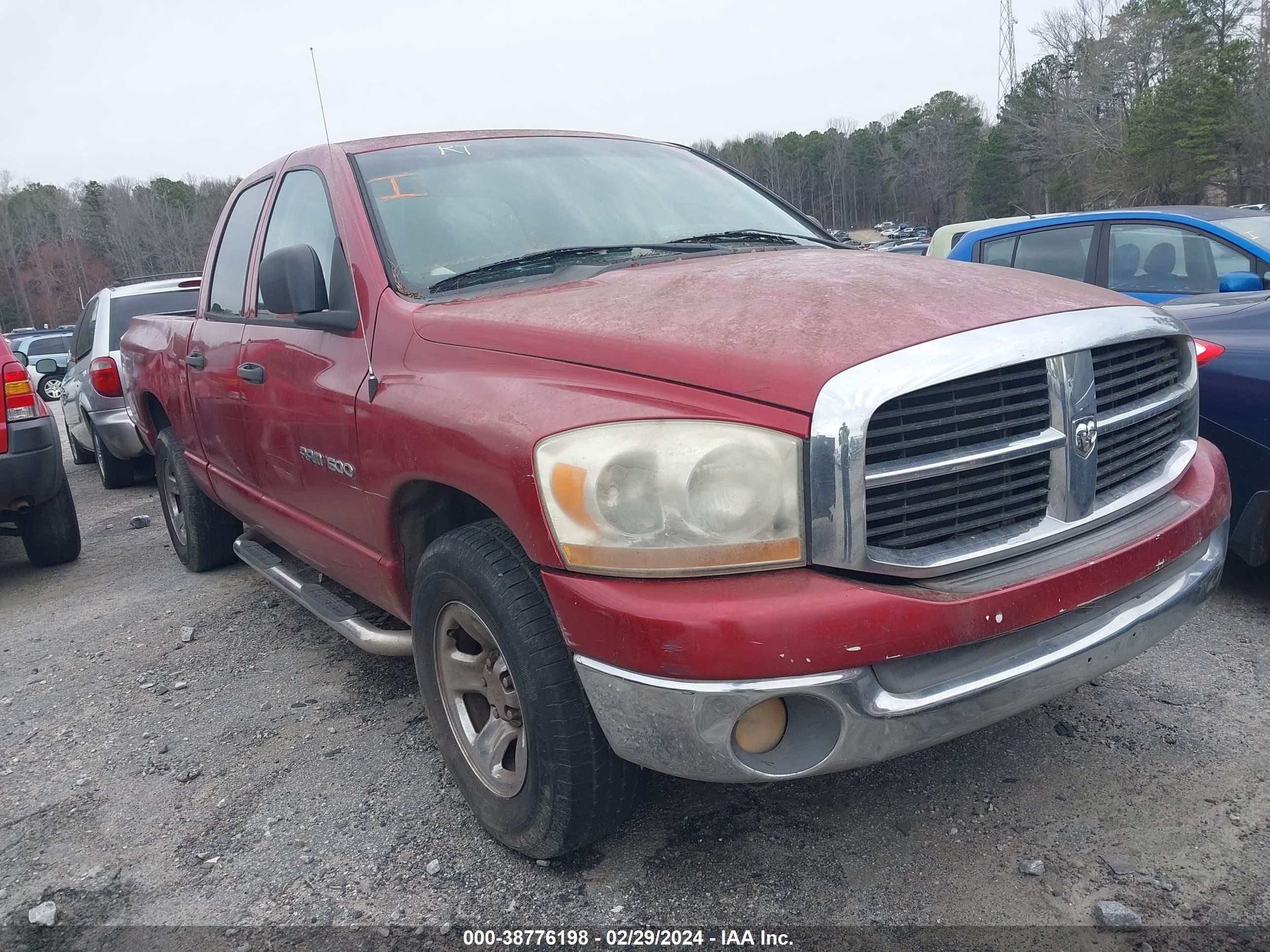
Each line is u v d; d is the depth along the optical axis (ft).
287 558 17.43
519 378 7.47
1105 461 7.53
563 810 7.44
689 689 6.24
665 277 8.54
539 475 6.78
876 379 6.22
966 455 6.59
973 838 8.12
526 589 7.33
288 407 10.61
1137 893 7.32
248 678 12.69
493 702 8.30
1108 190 200.54
